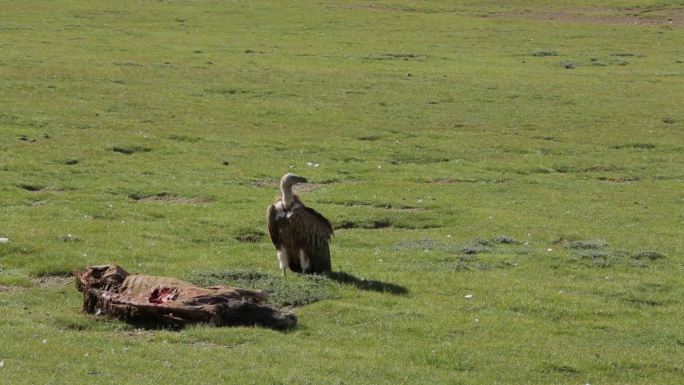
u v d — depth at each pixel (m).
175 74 87.69
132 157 59.00
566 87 91.81
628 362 28.95
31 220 42.81
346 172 59.00
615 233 47.19
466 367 27.72
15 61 87.38
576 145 70.00
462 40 122.69
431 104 81.75
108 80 82.44
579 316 33.78
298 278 35.31
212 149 62.50
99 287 30.33
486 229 46.66
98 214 45.12
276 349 27.55
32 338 27.03
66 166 55.28
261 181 55.53
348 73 94.38
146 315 29.20
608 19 146.75
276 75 90.75
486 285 36.59
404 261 39.91
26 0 135.88
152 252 38.50
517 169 62.44
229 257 38.56
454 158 64.94
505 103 83.44
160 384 24.14
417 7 153.88
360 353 28.06
